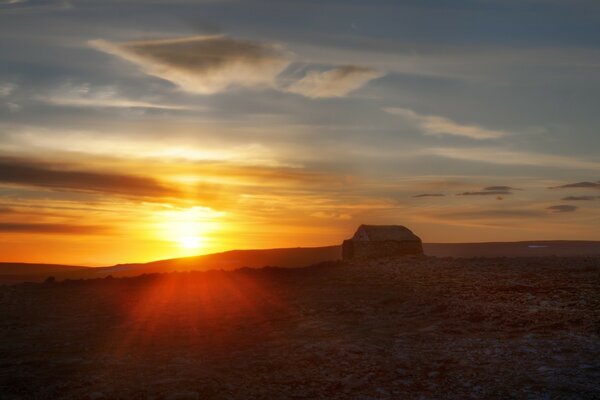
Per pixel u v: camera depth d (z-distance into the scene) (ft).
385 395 40.65
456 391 40.50
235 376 45.68
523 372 42.75
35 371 49.62
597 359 43.88
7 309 83.92
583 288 66.39
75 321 74.38
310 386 42.93
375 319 64.49
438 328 57.52
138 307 81.66
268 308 75.92
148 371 48.11
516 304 63.10
